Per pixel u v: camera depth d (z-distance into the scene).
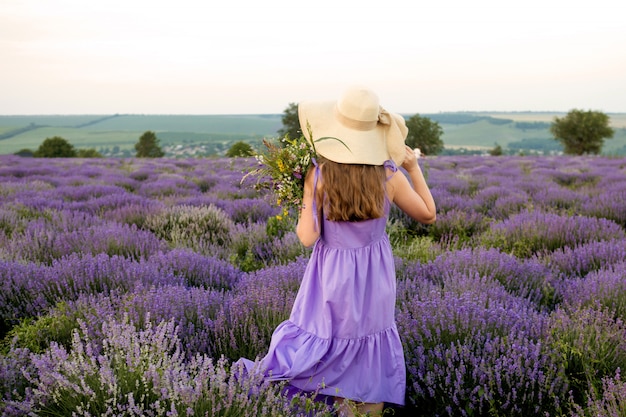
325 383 2.50
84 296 3.75
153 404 2.14
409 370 2.85
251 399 2.31
